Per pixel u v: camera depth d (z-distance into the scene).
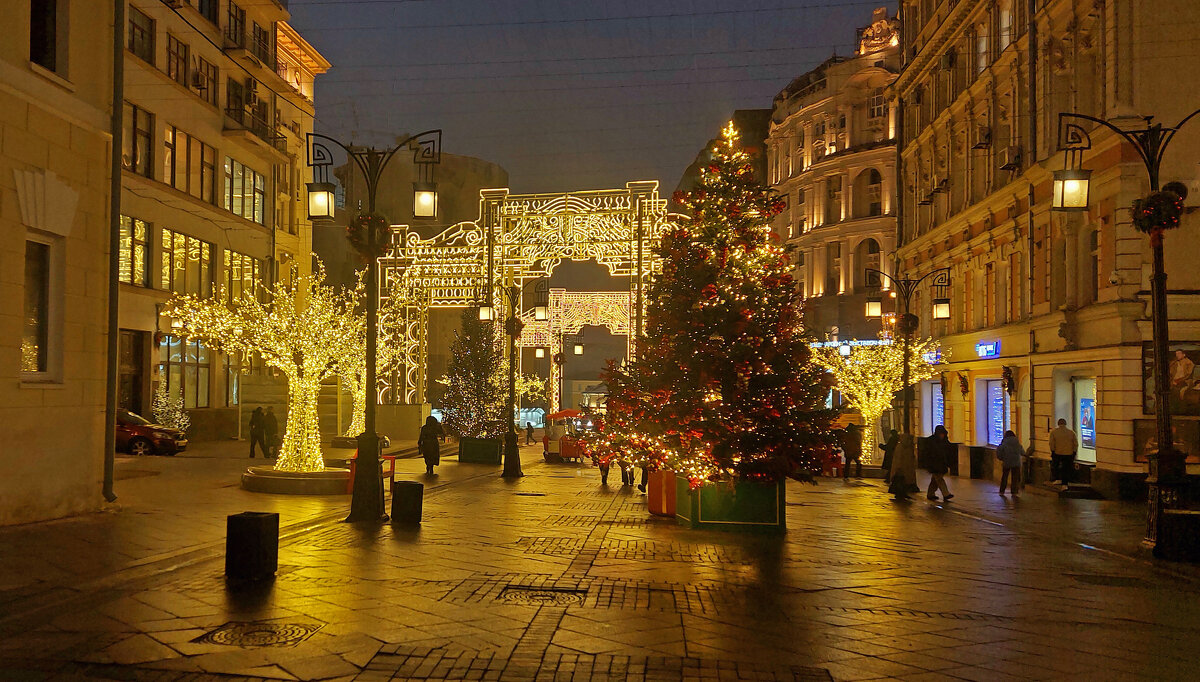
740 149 15.92
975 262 31.20
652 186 35.50
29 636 7.06
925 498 22.33
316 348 18.73
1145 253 20.89
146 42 31.06
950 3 33.81
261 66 39.03
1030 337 26.09
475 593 8.96
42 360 13.09
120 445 26.86
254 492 17.81
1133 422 20.84
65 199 13.30
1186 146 20.81
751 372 14.58
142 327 30.34
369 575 9.80
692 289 15.32
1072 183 14.73
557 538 13.10
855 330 56.97
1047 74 24.94
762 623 8.09
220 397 36.75
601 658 6.79
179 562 10.34
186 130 33.53
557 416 34.03
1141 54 21.05
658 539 13.35
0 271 11.98
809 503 20.48
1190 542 12.54
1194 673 6.91
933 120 35.31
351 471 18.02
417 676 6.25
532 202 36.91
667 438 14.88
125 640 6.98
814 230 61.50
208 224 35.12
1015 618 8.70
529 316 43.84
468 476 25.47
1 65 12.02
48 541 11.11
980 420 30.95
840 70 60.97
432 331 71.00
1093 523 17.23
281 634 7.24
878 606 9.01
